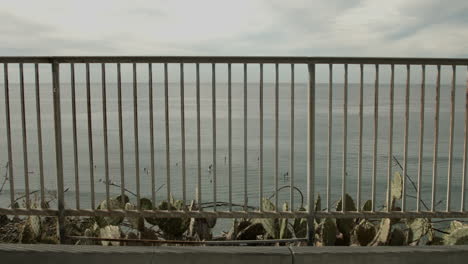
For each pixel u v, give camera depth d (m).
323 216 3.60
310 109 3.49
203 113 57.78
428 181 17.25
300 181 17.89
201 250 3.25
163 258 3.19
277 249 3.28
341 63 3.46
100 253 3.20
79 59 3.45
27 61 3.44
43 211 3.59
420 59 3.46
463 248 3.31
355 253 3.21
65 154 24.25
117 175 18.66
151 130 3.53
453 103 3.54
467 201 12.97
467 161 3.63
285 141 32.69
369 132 34.59
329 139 3.56
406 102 3.53
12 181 3.60
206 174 19.00
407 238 4.13
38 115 3.53
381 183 16.86
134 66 3.47
